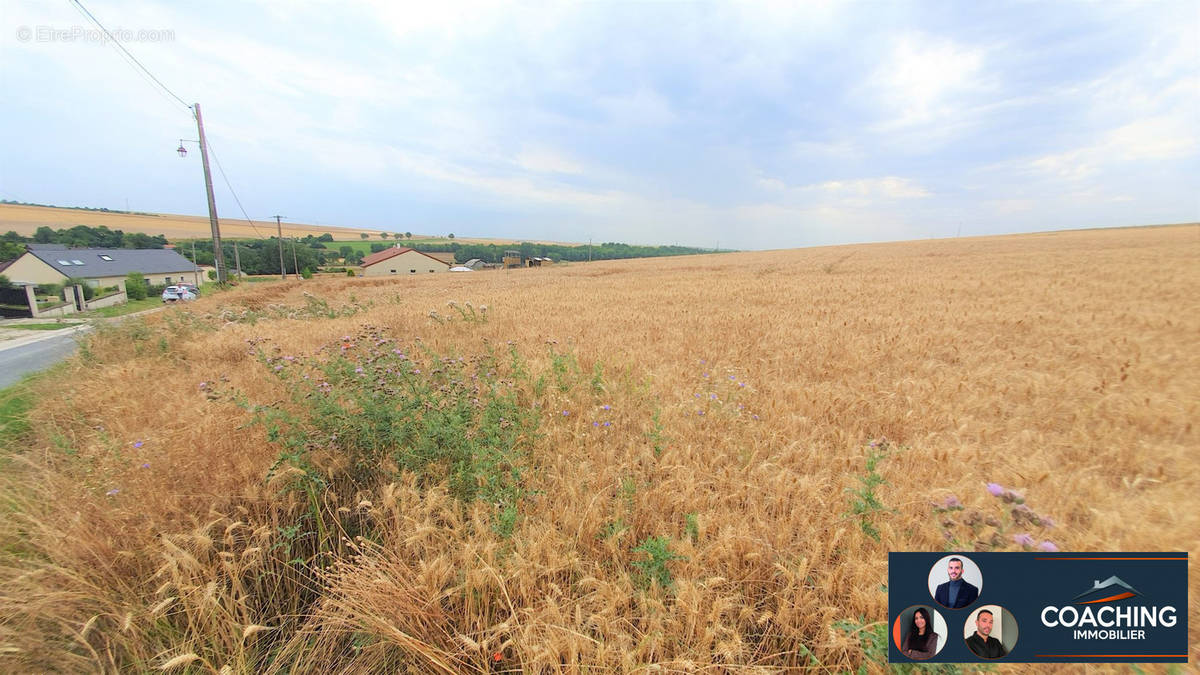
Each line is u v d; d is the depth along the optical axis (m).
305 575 2.73
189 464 3.25
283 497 3.07
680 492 3.08
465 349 7.18
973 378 5.75
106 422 4.55
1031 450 3.82
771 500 2.95
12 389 6.89
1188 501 2.90
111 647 2.35
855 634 1.93
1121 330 8.06
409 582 2.36
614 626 2.14
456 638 2.19
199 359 7.27
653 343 8.00
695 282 21.56
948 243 50.88
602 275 32.22
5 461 3.97
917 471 3.34
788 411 4.61
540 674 1.94
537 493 3.01
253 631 2.24
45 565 2.49
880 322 9.39
